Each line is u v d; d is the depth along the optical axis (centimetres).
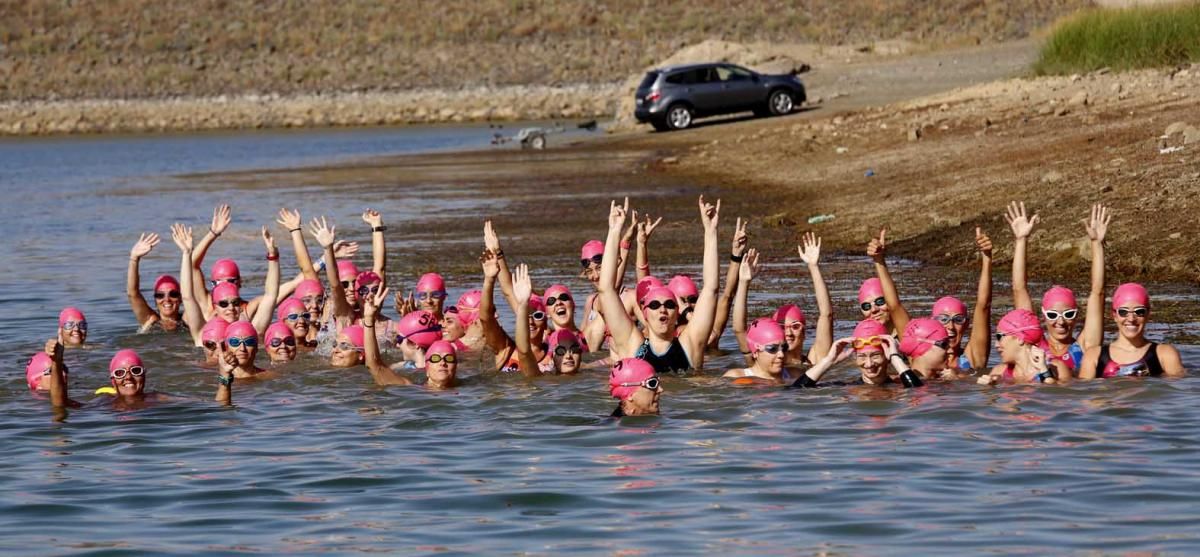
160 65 14712
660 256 3547
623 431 1792
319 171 7206
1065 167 3862
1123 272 2795
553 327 2452
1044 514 1366
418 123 11931
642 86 8612
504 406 1981
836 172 4997
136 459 1706
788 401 1930
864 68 10031
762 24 14500
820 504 1428
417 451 1714
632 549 1298
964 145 4878
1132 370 1997
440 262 3581
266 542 1346
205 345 2405
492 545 1320
